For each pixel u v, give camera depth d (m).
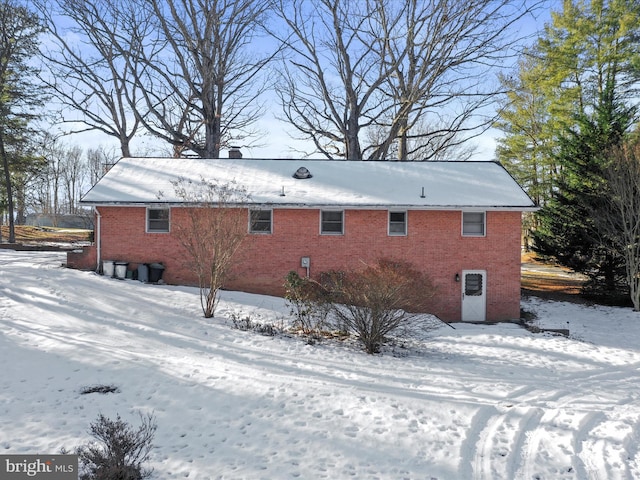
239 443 6.95
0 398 8.33
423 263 20.22
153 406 8.21
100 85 31.06
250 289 20.14
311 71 32.59
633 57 30.55
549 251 25.11
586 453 6.98
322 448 6.86
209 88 30.77
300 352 12.22
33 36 34.38
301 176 22.16
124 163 23.56
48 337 12.17
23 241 40.62
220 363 10.80
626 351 14.57
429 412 8.35
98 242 20.38
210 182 21.38
